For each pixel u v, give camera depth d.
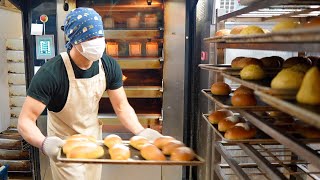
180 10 2.16
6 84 3.08
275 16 1.72
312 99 0.70
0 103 3.01
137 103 2.39
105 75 1.60
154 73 2.34
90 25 1.35
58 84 1.44
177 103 2.29
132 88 2.25
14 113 3.14
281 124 1.13
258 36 0.85
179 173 2.33
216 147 1.82
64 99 1.50
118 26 2.23
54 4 2.16
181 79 2.25
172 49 2.21
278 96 0.79
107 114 2.28
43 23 2.19
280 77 0.90
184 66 2.23
